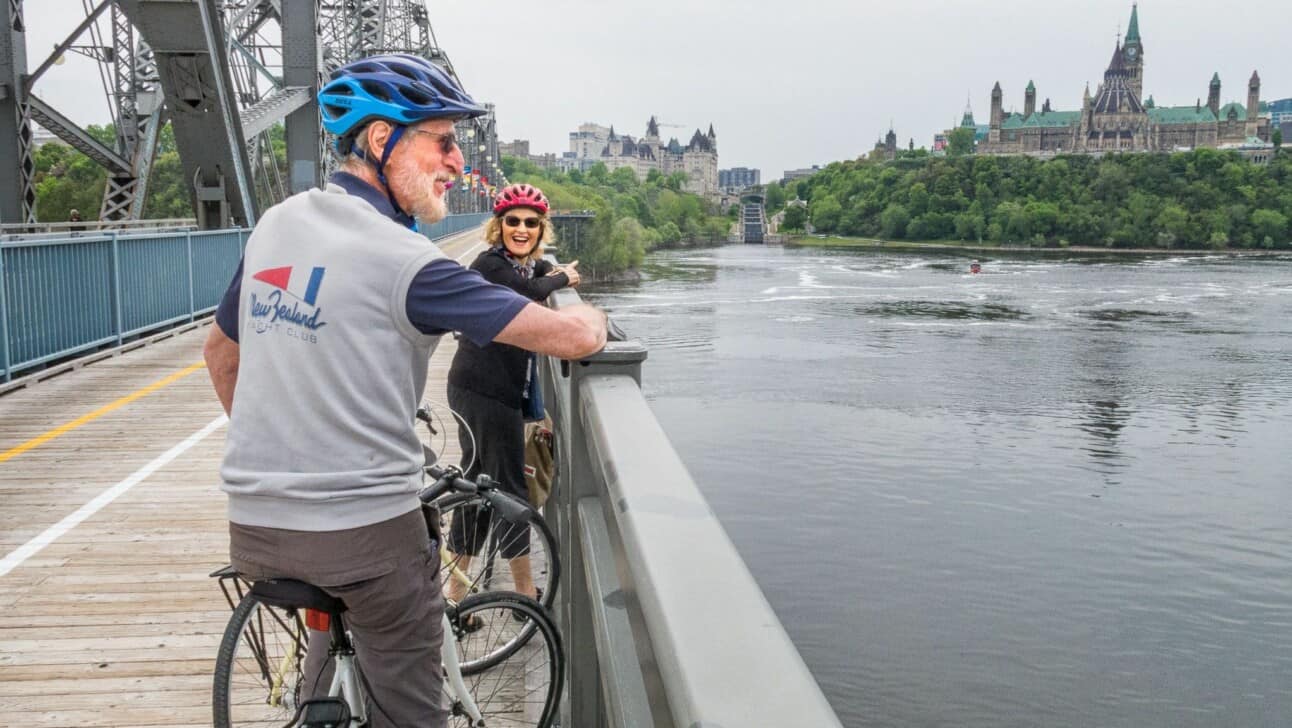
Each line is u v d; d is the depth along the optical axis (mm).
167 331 13828
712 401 71500
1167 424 69000
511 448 3809
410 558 1902
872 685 33969
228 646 2320
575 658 2709
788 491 53406
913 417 68375
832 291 140000
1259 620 40000
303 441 1788
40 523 5551
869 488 54469
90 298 11461
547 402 4855
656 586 1126
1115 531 48969
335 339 1758
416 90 1907
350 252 1769
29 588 4582
